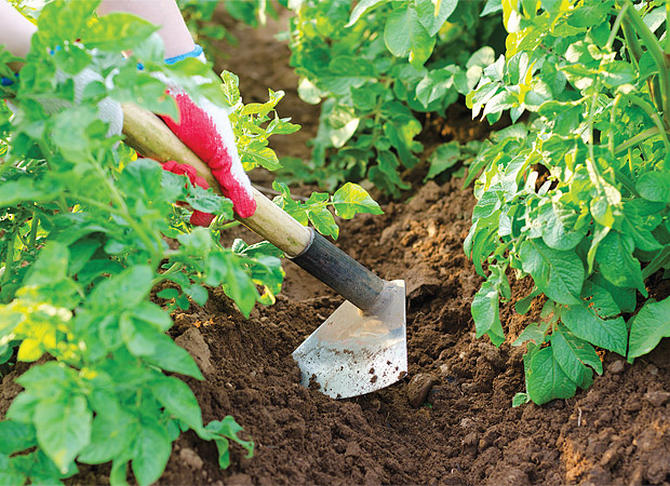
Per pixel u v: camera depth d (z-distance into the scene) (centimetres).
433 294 121
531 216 94
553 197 92
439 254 127
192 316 103
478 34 150
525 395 100
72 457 70
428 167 152
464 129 154
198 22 219
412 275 124
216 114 91
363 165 150
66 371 74
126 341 72
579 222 89
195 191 88
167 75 74
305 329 115
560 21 93
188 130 89
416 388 106
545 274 92
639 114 94
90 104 74
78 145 72
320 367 105
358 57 138
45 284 74
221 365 98
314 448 93
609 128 91
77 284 75
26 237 98
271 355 106
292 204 106
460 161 147
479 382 107
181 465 82
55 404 71
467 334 114
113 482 73
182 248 83
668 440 86
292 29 147
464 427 101
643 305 99
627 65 86
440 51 151
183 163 90
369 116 154
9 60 77
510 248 104
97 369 75
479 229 98
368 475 92
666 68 89
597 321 93
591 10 91
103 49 74
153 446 74
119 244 79
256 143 107
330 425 97
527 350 100
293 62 148
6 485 75
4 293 91
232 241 135
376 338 104
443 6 99
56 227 85
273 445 91
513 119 106
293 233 99
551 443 94
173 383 76
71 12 75
